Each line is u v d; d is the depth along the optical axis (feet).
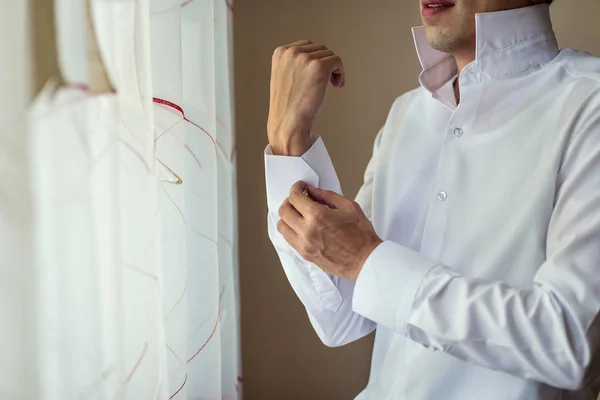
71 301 1.96
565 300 2.23
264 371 5.07
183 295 3.03
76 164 1.93
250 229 4.92
